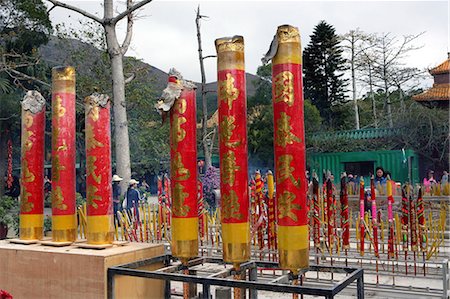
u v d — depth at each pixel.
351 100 39.38
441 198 12.47
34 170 5.74
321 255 7.06
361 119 39.44
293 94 4.18
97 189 5.20
